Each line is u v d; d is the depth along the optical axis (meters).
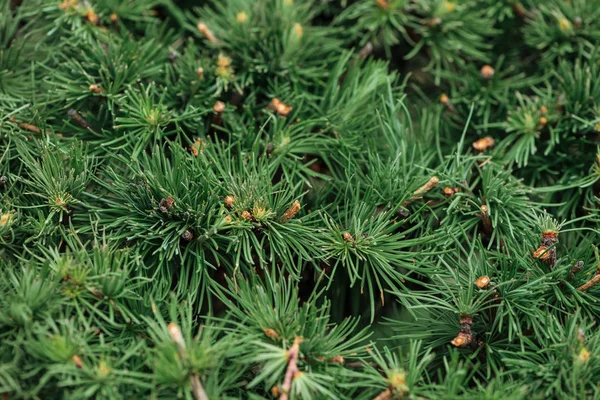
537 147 0.99
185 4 1.06
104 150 0.94
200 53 1.03
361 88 0.98
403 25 1.04
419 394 0.86
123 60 0.96
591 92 0.98
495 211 0.93
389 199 0.93
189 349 0.83
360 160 0.96
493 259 0.93
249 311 0.88
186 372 0.83
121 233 0.90
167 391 0.85
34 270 0.86
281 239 0.89
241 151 0.94
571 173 0.97
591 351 0.87
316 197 0.95
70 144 0.95
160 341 0.86
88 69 0.96
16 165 0.93
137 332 0.87
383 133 0.97
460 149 0.94
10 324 0.85
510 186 0.94
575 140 0.97
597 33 1.00
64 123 0.96
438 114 0.99
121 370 0.85
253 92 0.98
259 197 0.90
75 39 0.98
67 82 0.95
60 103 0.96
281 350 0.85
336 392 0.86
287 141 0.94
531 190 0.94
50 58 0.98
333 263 0.94
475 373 0.91
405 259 0.91
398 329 0.91
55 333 0.84
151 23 1.04
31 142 0.94
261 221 0.90
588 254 0.90
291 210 0.90
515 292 0.89
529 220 0.92
